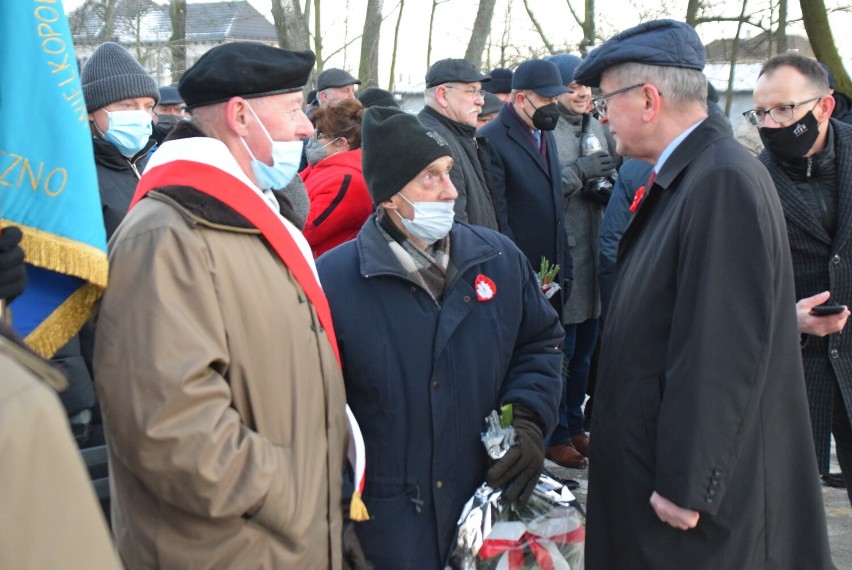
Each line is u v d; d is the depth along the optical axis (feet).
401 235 7.97
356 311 7.73
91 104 11.28
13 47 5.38
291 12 30.42
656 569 7.13
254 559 5.90
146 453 5.49
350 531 7.13
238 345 5.98
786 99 9.71
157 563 5.90
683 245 6.82
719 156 6.93
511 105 14.89
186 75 6.70
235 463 5.62
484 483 7.86
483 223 13.46
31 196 5.40
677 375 6.68
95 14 50.75
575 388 16.16
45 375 3.40
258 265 6.23
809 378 10.05
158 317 5.60
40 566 3.04
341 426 6.84
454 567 7.49
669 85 7.38
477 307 7.95
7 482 2.95
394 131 7.79
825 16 26.71
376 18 38.58
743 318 6.58
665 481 6.70
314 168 13.29
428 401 7.66
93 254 5.47
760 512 6.94
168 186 6.06
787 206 10.07
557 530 7.82
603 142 17.16
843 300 9.96
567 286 15.08
